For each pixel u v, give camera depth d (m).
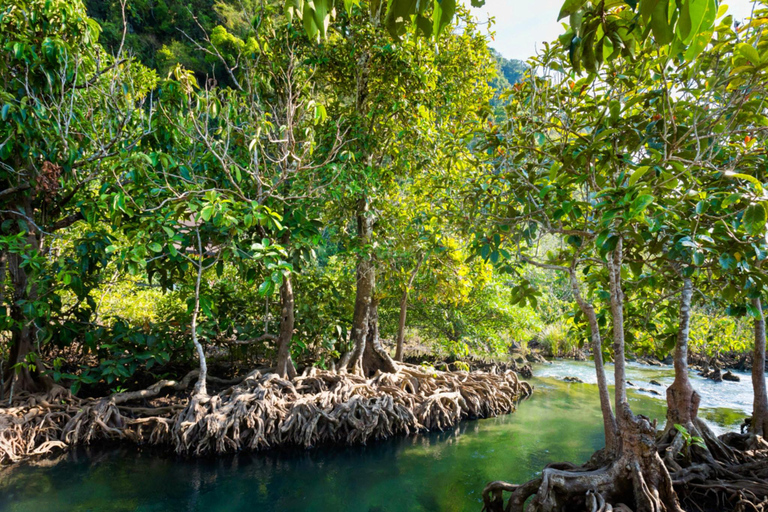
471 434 8.34
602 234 3.73
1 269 7.17
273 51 8.44
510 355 15.16
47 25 6.82
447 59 9.84
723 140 4.64
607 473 4.20
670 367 14.50
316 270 10.79
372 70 9.02
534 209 5.29
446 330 12.12
